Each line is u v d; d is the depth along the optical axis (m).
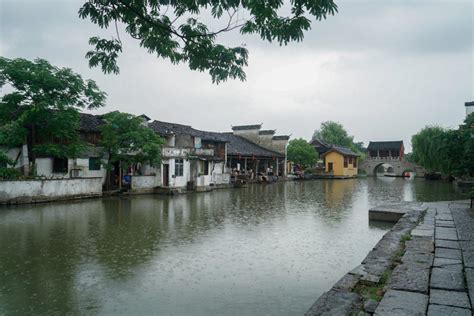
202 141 35.81
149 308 7.05
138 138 24.27
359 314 5.54
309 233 14.00
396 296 6.09
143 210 19.11
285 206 21.97
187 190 29.88
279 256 10.73
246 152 43.00
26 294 7.61
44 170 23.08
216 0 5.29
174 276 8.87
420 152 46.41
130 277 8.73
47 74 19.86
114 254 10.60
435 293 6.21
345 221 16.78
